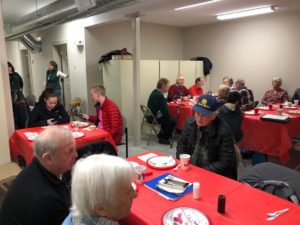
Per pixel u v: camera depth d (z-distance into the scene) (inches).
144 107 173.3
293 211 49.9
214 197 55.6
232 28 241.1
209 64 257.6
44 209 44.1
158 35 260.1
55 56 269.1
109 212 32.2
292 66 207.6
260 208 51.1
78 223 31.9
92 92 124.6
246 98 188.4
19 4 211.2
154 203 53.4
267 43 219.5
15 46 369.7
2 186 95.7
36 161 49.1
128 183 32.7
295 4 172.7
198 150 79.6
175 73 232.5
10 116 121.6
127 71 189.2
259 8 182.7
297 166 134.8
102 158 32.7
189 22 247.6
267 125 126.6
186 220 46.8
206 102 74.7
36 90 331.3
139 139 176.9
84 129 113.7
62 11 158.1
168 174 67.0
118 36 229.5
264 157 133.3
